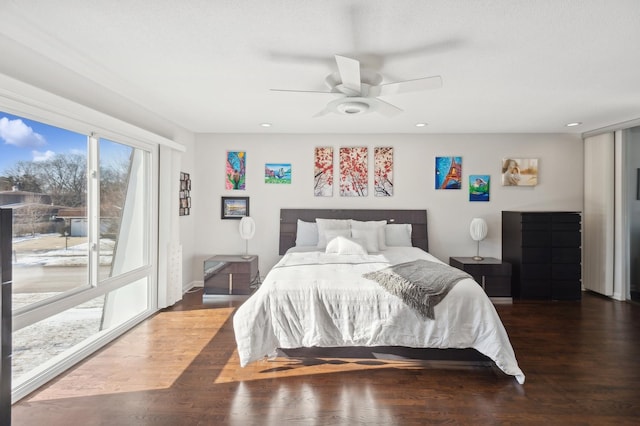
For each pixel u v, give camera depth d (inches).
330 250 155.9
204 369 97.0
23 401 80.7
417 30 76.4
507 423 74.0
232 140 189.8
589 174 181.2
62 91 94.5
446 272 111.0
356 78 86.2
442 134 187.5
